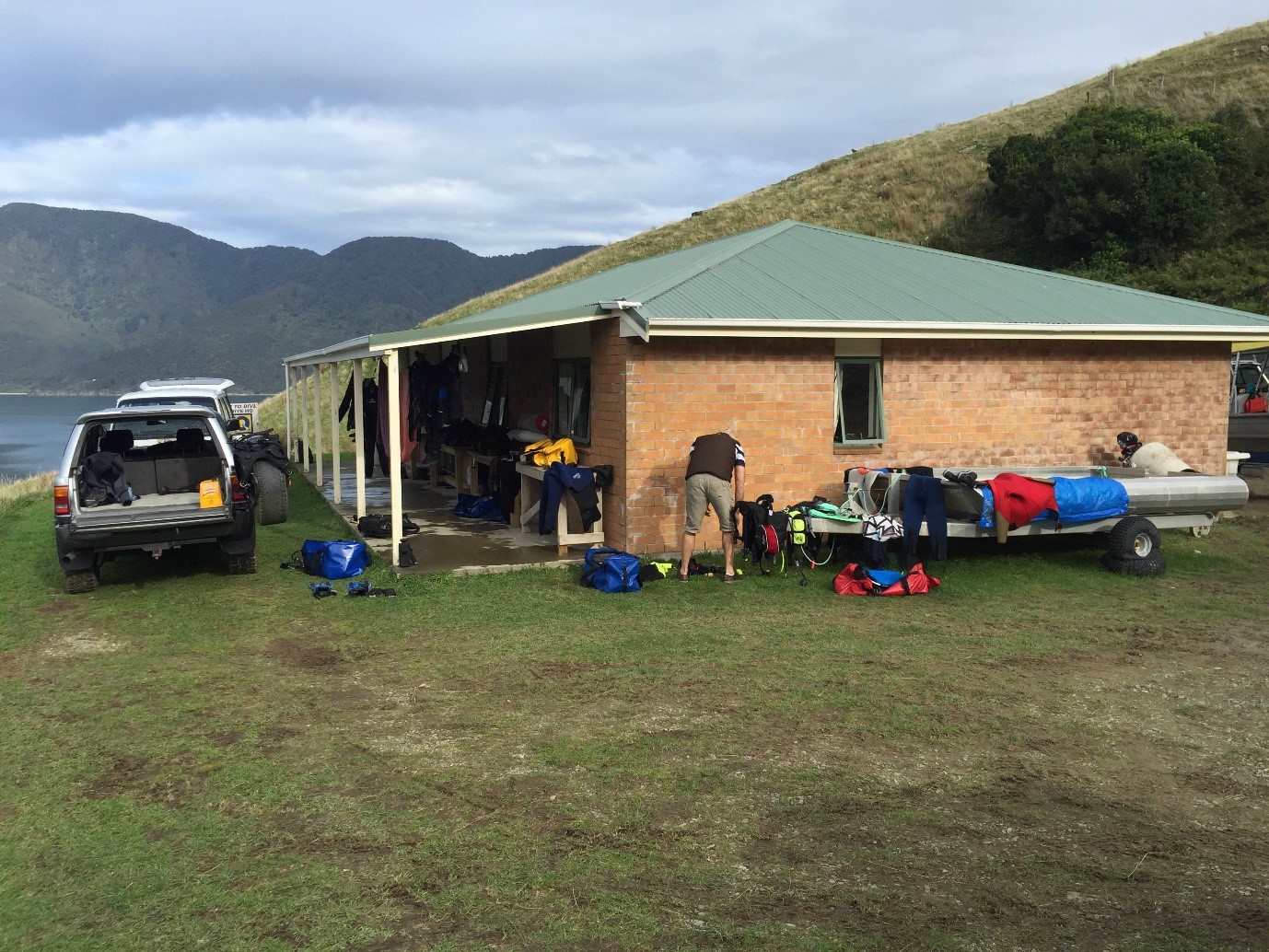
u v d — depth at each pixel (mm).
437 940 3268
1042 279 12906
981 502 9375
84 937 3311
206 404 14062
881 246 13422
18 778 4742
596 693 5949
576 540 10219
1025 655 6879
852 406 10734
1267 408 15359
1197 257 29719
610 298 10586
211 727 5418
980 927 3369
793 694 5934
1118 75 48844
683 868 3777
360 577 9320
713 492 8984
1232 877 3756
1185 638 7371
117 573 9859
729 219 43875
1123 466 11609
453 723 5449
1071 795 4523
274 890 3611
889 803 4410
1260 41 44812
